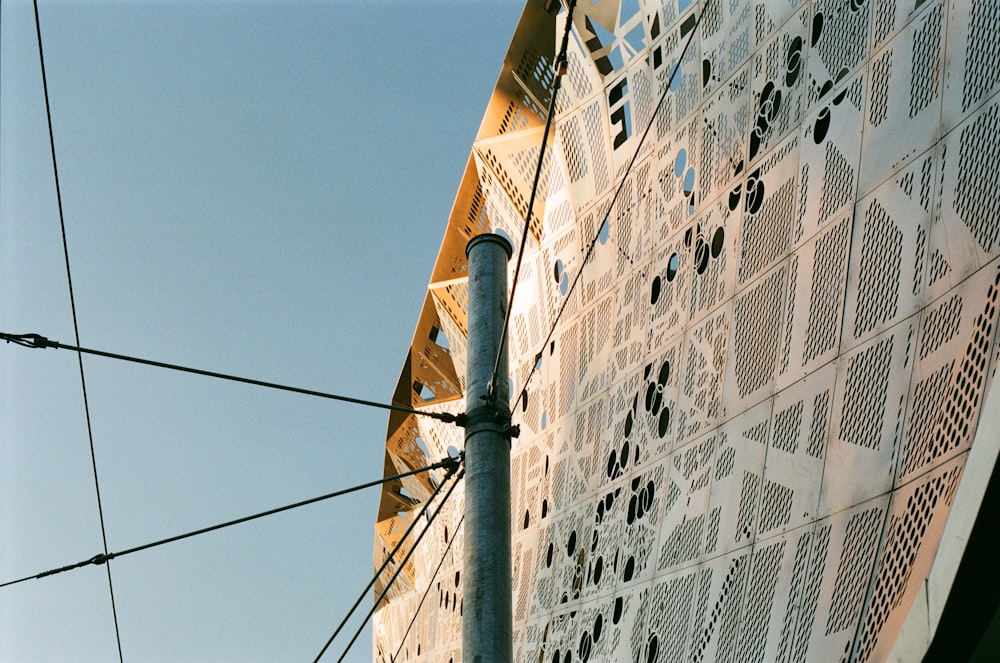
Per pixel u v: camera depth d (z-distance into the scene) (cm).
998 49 907
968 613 676
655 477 1484
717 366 1362
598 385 1809
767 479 1157
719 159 1478
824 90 1224
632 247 1755
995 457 648
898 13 1094
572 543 1788
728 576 1185
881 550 904
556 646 1731
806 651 972
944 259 923
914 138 1016
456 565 2634
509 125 2275
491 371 1051
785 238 1245
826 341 1103
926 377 909
